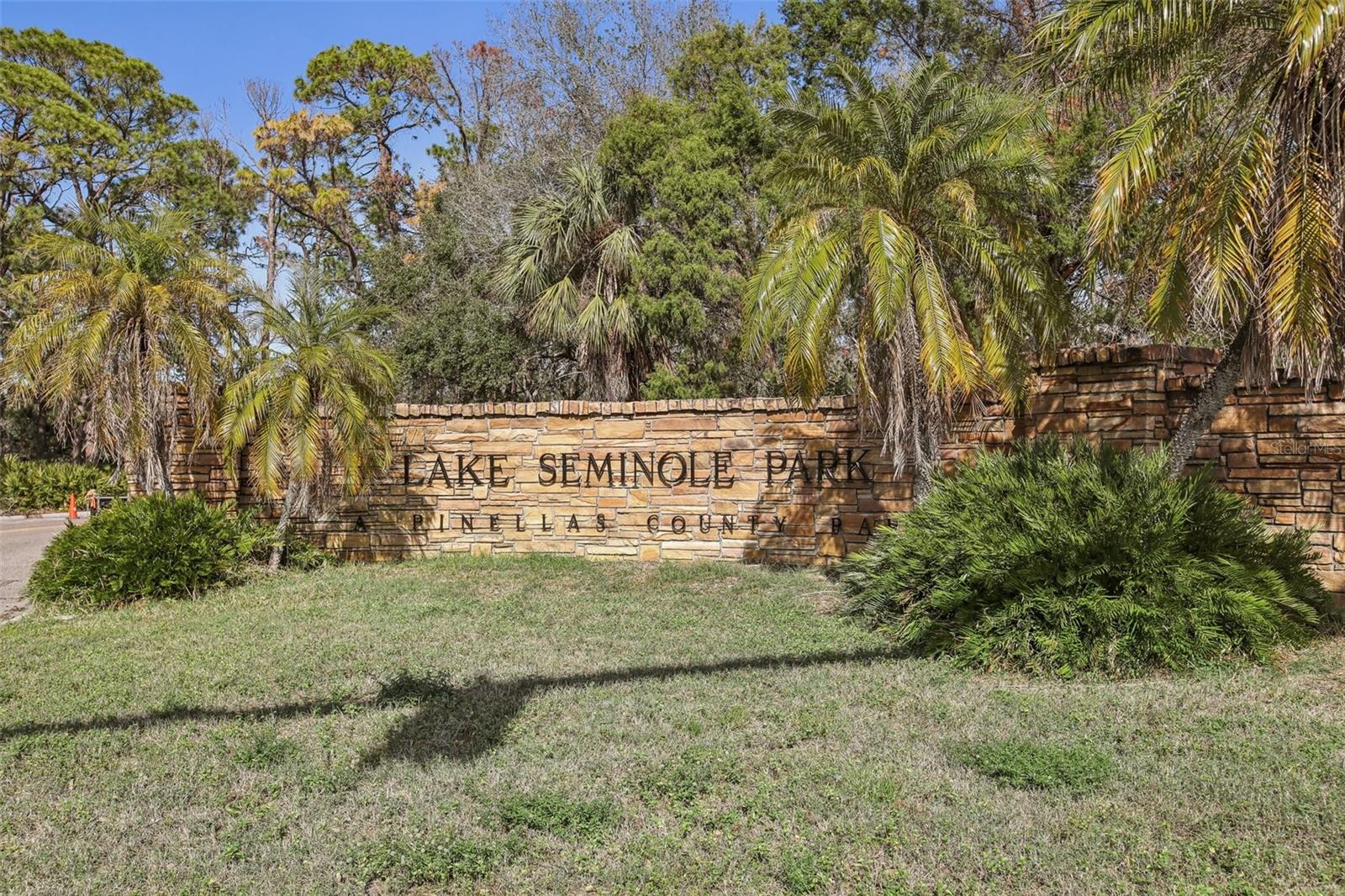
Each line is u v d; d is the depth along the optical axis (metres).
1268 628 6.93
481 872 4.02
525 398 23.52
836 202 9.47
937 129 8.86
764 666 7.25
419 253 27.92
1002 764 4.93
